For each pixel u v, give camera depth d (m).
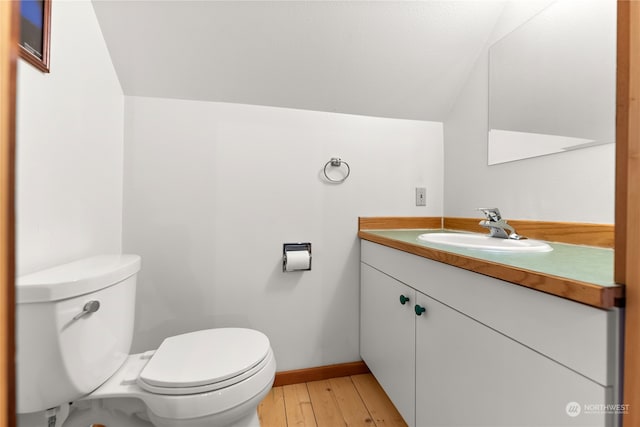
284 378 1.50
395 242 1.17
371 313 1.45
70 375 0.73
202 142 1.40
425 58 1.45
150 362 0.91
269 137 1.48
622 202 0.44
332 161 1.55
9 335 0.30
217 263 1.42
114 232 1.25
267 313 1.49
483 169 1.44
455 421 0.80
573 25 1.03
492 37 1.39
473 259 0.72
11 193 0.31
